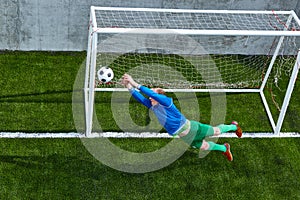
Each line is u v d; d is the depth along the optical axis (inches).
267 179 693.3
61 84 791.1
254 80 842.2
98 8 694.5
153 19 823.7
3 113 733.3
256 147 734.5
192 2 815.7
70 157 687.7
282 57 856.9
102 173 673.0
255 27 844.6
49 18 806.5
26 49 844.6
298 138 756.0
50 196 642.2
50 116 740.0
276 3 832.3
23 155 682.8
